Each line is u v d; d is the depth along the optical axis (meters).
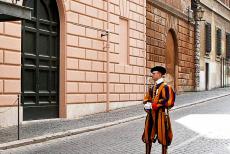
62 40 17.42
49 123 15.72
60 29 17.45
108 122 16.14
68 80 17.50
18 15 11.62
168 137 9.30
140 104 23.75
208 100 26.70
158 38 27.20
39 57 16.44
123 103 22.03
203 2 37.06
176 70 31.34
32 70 16.08
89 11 18.94
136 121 17.19
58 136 13.05
